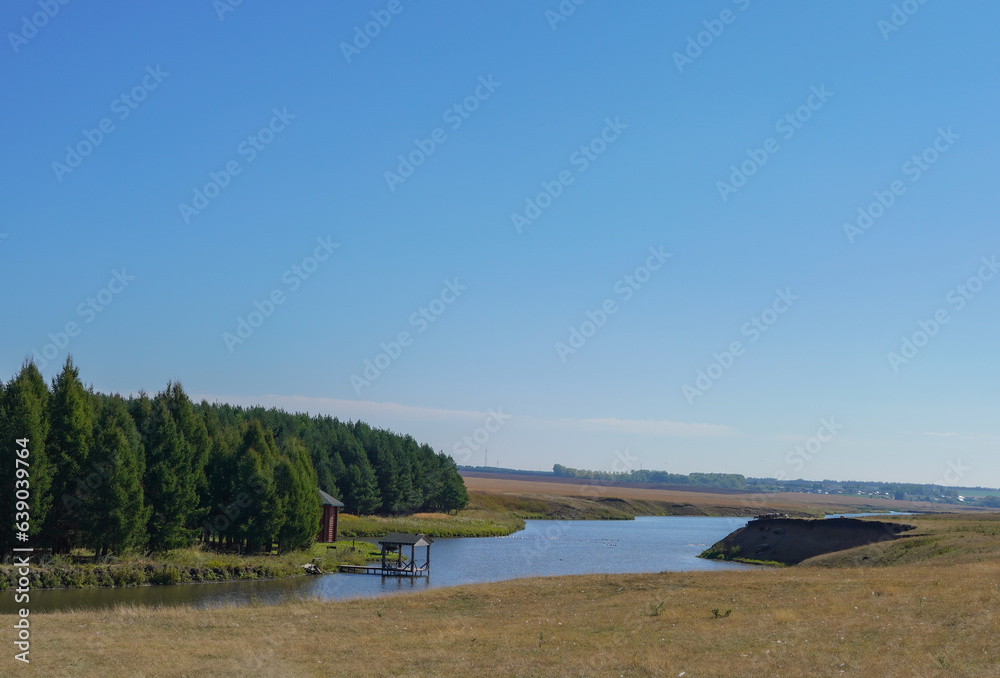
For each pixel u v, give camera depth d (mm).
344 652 24062
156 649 24656
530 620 30516
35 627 29375
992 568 38781
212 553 68625
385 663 22188
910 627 22953
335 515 97438
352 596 51312
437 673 20750
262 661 22641
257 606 37906
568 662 21219
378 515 146125
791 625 25031
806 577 40031
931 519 94312
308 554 75438
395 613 33938
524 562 80062
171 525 64375
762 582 38656
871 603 28766
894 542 64750
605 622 28500
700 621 27594
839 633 22938
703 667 19312
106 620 31625
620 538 124000
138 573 56031
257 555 71625
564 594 38562
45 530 57438
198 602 47188
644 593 37344
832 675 17594
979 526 68438
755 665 19141
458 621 30969
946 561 48750
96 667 21953
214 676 20906
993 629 21391
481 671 20688
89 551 62312
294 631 28641
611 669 20031
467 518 158500
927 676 17047
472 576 67500
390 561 76625
